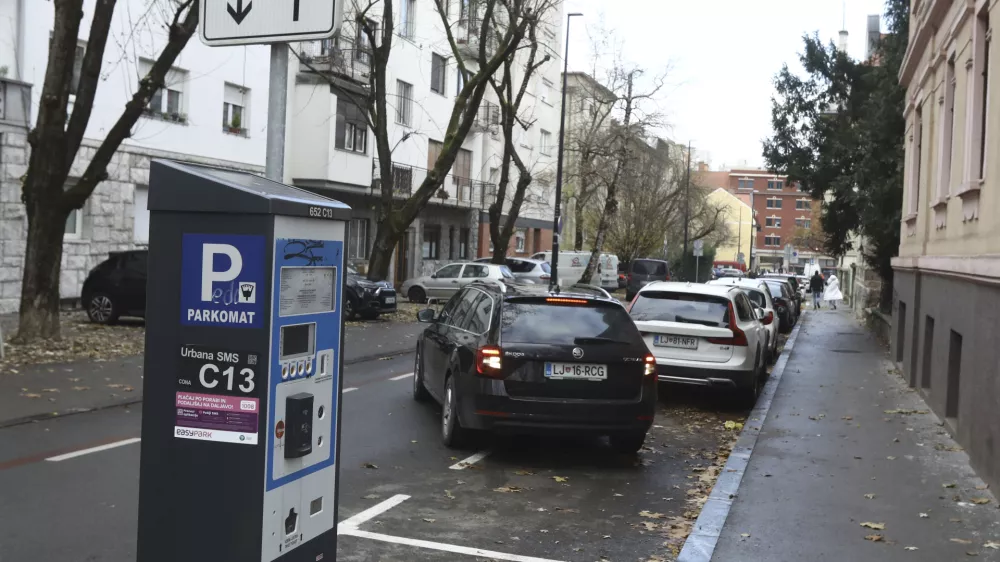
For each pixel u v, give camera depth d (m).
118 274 17.22
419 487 6.68
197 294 3.10
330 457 3.40
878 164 22.22
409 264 35.81
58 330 13.52
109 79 20.89
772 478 7.08
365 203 32.06
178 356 3.13
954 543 5.41
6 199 18.67
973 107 9.39
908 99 16.30
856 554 5.18
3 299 18.73
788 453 8.09
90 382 10.48
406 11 34.12
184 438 3.13
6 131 18.48
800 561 5.05
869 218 22.09
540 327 7.66
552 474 7.33
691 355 11.11
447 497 6.42
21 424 8.33
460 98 22.98
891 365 15.71
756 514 6.01
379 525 5.65
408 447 8.09
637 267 42.59
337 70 27.55
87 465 6.84
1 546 4.89
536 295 7.89
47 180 12.97
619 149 35.66
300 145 27.73
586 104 45.72
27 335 13.12
